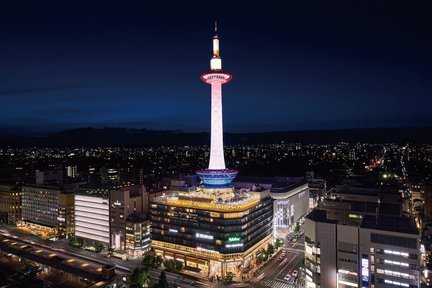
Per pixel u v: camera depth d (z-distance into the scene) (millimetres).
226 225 171375
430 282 145125
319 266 140750
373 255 131375
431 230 192375
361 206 174750
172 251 186750
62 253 180875
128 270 177875
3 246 188125
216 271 173250
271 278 166875
